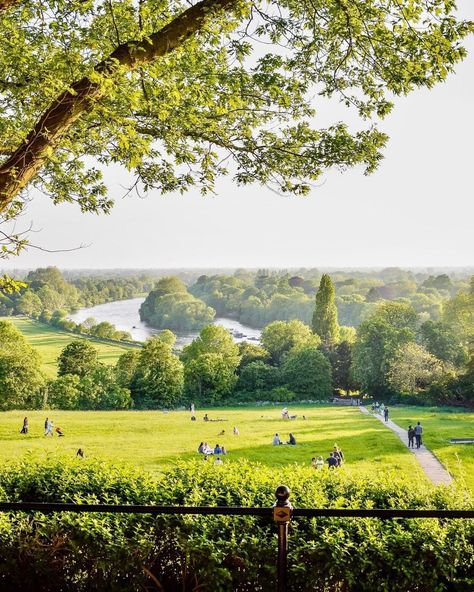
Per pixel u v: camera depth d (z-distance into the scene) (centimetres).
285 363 11156
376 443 4934
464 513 408
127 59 792
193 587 750
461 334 12069
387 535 748
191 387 10462
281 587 423
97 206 1282
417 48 902
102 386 9481
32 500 871
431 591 735
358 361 10481
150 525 770
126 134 888
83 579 770
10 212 848
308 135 1105
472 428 5722
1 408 8519
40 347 16538
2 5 711
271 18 973
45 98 973
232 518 768
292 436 5006
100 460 1005
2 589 772
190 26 802
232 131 1120
